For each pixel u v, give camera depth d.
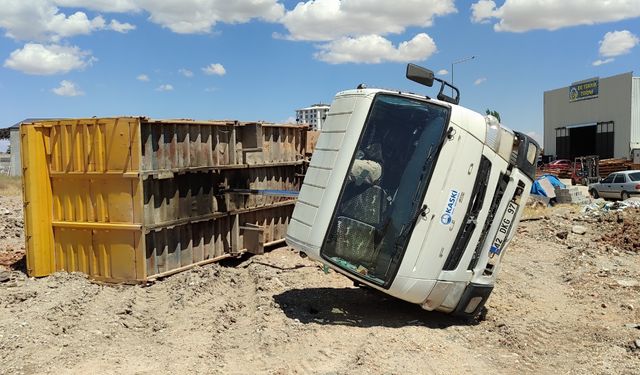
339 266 6.32
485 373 5.54
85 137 7.92
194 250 8.95
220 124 9.30
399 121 6.51
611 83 52.34
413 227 6.36
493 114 7.44
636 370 5.56
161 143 8.03
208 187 9.16
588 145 57.62
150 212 7.88
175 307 7.09
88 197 8.01
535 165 7.45
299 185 12.17
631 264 10.91
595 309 8.12
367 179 6.42
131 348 5.84
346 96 6.69
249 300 7.66
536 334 6.89
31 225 8.08
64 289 7.41
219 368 5.39
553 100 61.12
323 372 5.34
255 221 10.73
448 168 6.43
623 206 16.80
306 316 7.04
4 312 6.54
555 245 12.80
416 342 6.21
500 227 7.16
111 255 7.92
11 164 39.00
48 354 5.51
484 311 7.86
